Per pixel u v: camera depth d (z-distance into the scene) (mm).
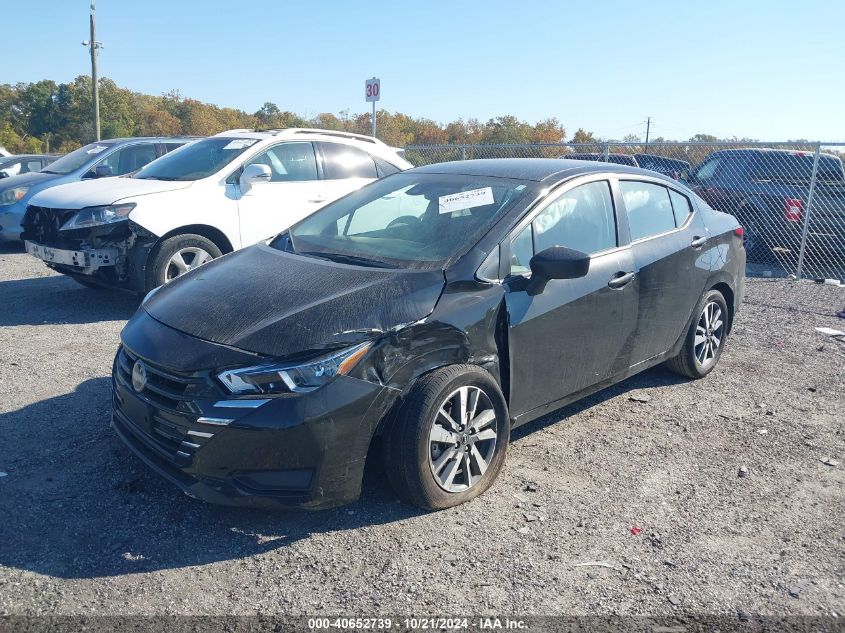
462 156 15102
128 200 6855
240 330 3352
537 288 3943
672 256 4988
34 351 5945
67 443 4203
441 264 3789
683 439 4625
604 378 4617
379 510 3613
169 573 3051
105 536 3295
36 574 3004
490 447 3783
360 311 3402
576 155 14508
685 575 3170
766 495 3920
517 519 3584
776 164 11461
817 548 3418
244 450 3123
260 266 4059
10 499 3566
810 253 10930
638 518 3637
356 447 3283
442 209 4289
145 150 11500
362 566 3148
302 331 3281
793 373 5992
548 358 4105
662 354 5168
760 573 3201
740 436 4699
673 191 5344
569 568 3191
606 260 4461
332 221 4645
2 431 4336
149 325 3645
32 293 8156
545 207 4211
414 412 3395
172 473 3316
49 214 7078
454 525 3506
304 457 3160
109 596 2889
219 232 7410
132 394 3482
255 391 3143
